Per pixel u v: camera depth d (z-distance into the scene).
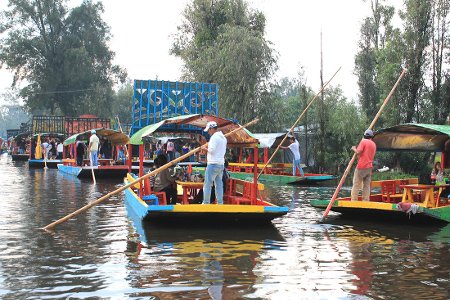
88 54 58.88
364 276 5.95
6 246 7.40
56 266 6.25
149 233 8.52
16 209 11.34
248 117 26.80
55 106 61.06
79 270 6.07
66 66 56.69
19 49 57.00
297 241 8.03
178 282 5.60
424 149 12.84
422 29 21.47
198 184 9.88
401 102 21.94
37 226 9.12
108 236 8.22
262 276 5.89
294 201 13.73
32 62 58.06
